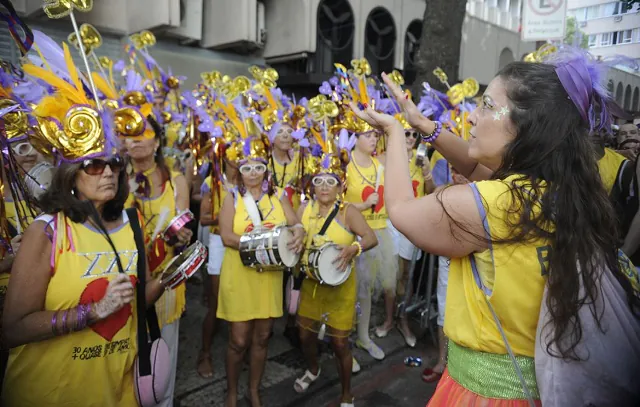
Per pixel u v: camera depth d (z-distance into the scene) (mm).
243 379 3291
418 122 1623
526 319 1106
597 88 1117
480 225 1084
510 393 1152
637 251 2482
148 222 2604
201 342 3850
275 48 8508
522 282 1085
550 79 1114
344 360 2939
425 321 3883
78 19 6484
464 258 1198
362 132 3824
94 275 1688
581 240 1030
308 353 3148
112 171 1725
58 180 1677
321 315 2943
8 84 1826
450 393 1265
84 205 1695
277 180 4094
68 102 1757
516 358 1136
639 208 2475
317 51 8625
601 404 1044
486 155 1194
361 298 3629
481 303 1159
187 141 4270
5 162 1857
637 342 1063
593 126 1097
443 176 4418
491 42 11805
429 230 1139
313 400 3117
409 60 9992
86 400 1682
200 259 1896
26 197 1946
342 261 2820
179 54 7754
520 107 1109
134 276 1791
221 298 2816
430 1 5191
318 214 3119
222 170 3279
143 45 4289
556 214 1048
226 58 8422
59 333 1565
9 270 1882
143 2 6719
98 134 1669
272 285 2785
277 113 3770
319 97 3365
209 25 7969
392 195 1235
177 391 3104
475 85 3885
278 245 2547
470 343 1184
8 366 1650
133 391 1836
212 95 4059
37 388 1635
